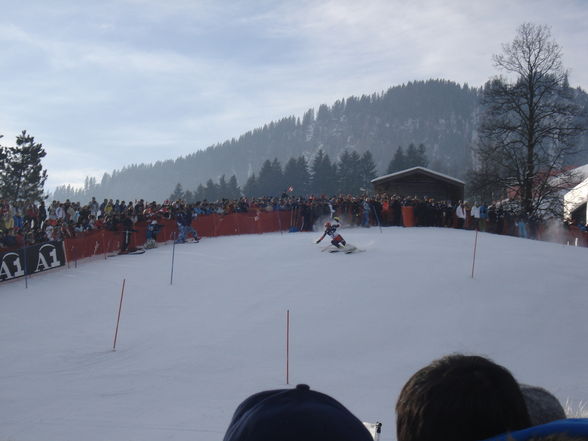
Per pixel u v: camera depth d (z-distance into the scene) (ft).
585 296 59.88
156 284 67.97
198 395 37.37
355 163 387.96
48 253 76.18
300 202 110.32
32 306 61.11
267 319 54.65
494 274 66.64
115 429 30.50
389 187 130.93
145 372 42.65
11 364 44.37
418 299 58.80
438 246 83.61
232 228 103.50
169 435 29.50
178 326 53.78
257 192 427.33
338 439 5.72
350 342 49.06
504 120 140.87
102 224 87.71
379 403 35.37
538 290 61.41
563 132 135.13
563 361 45.03
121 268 76.48
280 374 42.16
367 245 84.53
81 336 51.70
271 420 5.83
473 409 4.77
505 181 138.21
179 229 94.94
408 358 45.68
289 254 79.56
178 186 430.20
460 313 55.01
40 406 34.94
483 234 102.78
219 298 61.72
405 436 5.09
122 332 52.60
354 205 111.55
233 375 41.96
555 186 135.54
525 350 47.29
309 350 47.44
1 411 33.91
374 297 59.62
